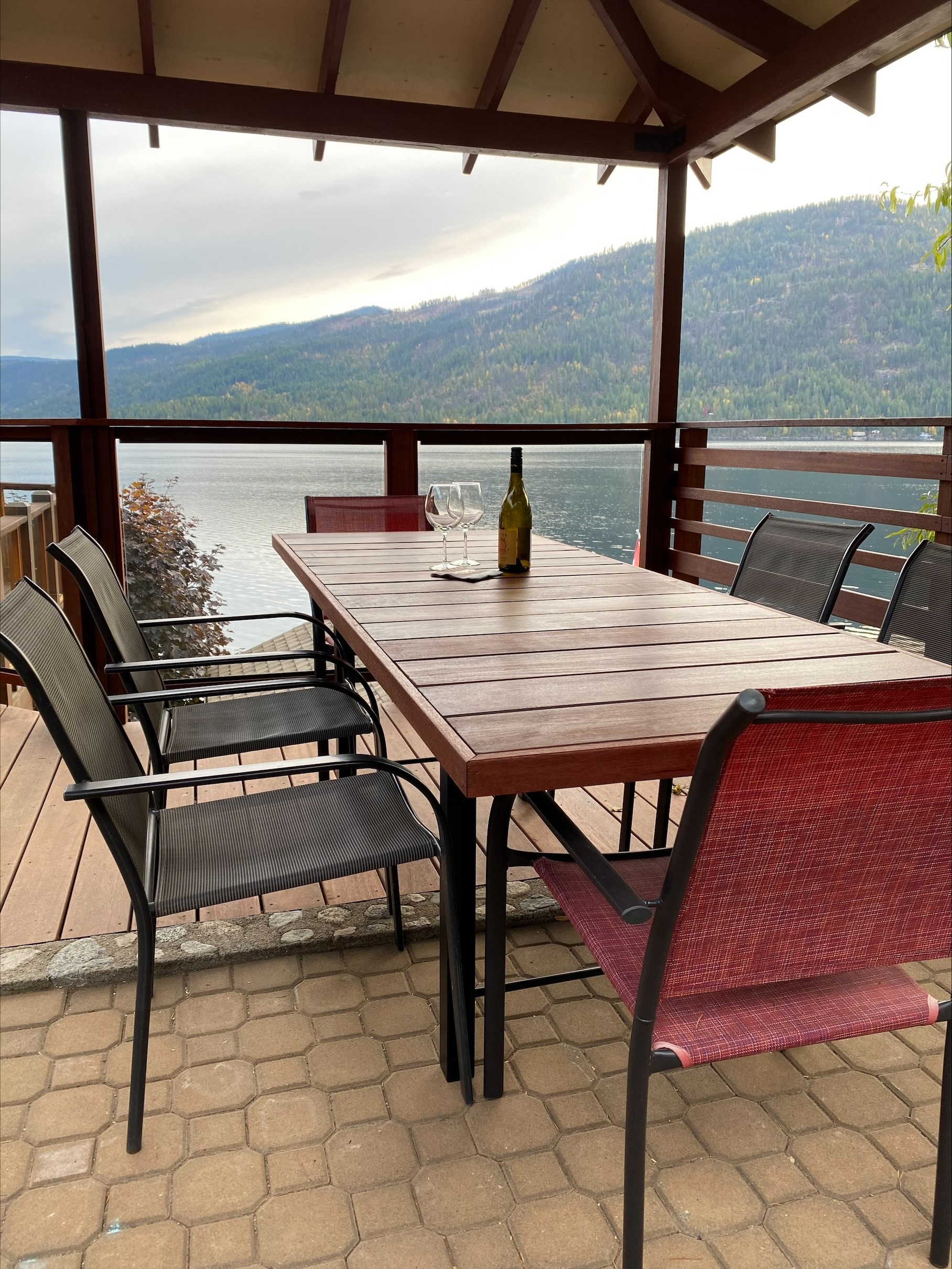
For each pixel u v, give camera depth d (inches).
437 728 45.1
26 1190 53.8
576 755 42.2
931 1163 56.2
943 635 73.9
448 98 173.3
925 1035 69.1
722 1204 52.9
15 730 136.9
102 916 83.4
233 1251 49.7
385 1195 53.4
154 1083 62.8
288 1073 63.8
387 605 76.3
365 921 82.0
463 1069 59.4
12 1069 64.1
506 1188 53.9
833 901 40.5
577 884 55.5
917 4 115.1
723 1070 64.9
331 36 148.9
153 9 147.4
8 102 143.3
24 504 153.6
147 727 77.0
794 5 143.6
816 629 67.7
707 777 35.0
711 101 160.1
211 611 165.3
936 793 39.0
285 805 68.6
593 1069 64.7
